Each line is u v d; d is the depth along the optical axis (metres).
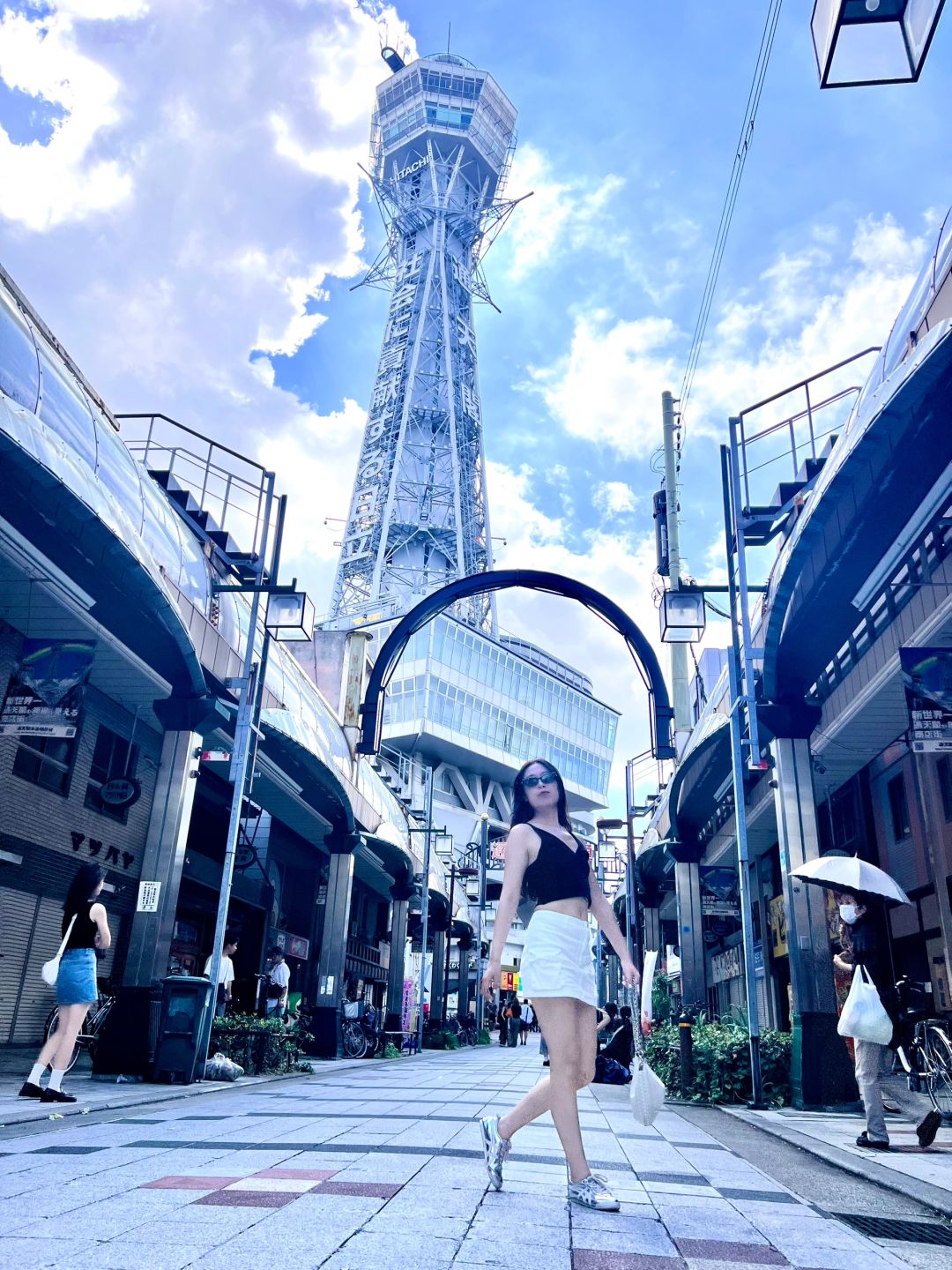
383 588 123.12
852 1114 9.74
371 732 18.78
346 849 21.52
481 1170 4.24
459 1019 40.44
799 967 10.81
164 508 12.10
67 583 10.31
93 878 7.68
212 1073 10.87
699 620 13.49
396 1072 14.27
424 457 135.50
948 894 13.20
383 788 28.02
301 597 13.26
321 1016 20.14
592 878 3.87
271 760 18.02
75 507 8.77
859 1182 5.05
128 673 13.43
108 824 15.04
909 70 4.07
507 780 120.62
